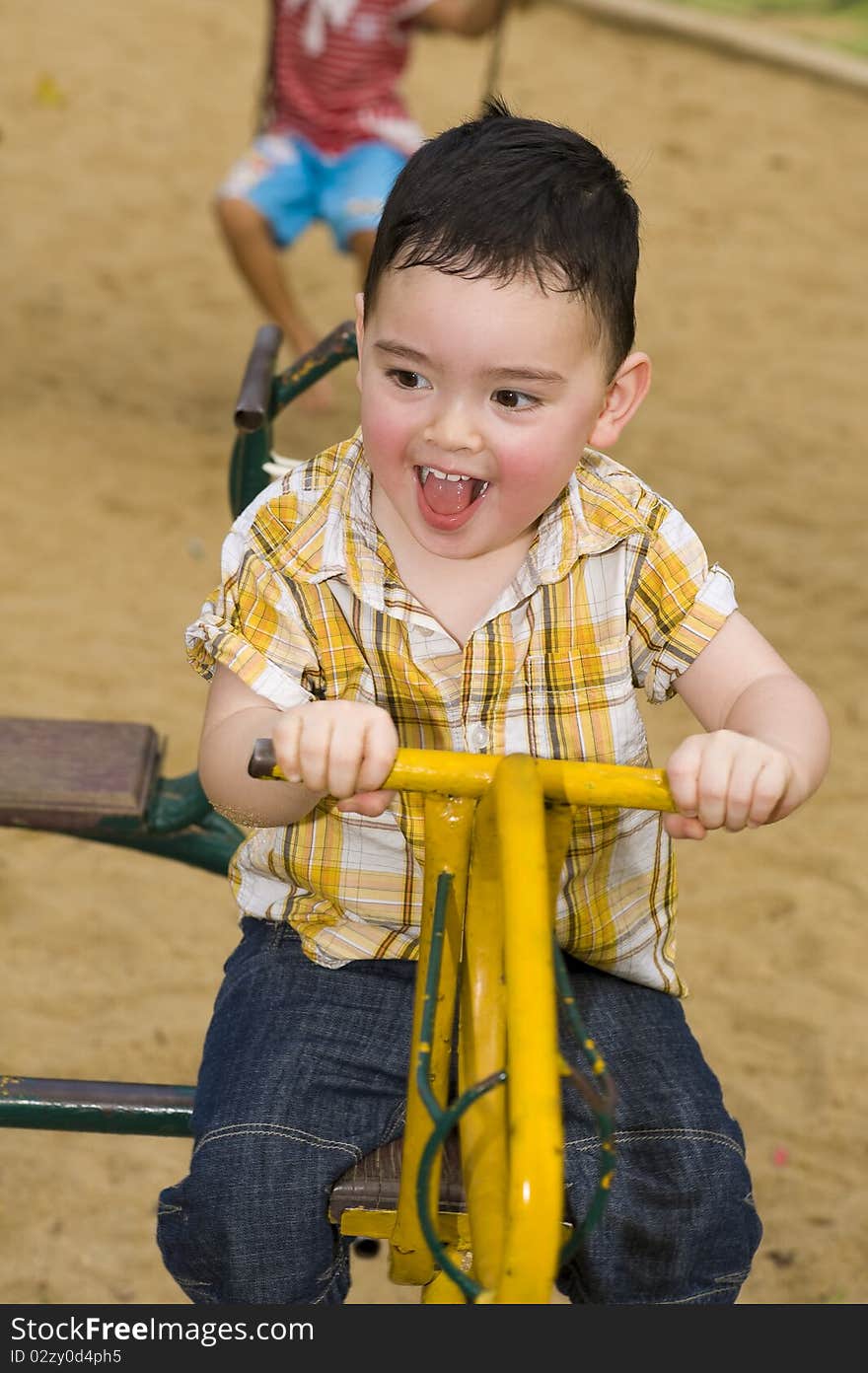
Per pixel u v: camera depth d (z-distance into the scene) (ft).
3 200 50.24
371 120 38.14
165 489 36.42
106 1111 13.92
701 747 9.95
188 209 51.13
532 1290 8.08
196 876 26.00
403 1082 12.42
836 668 31.73
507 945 8.65
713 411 41.83
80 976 23.67
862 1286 19.65
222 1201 11.69
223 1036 12.75
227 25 67.10
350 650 12.53
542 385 10.94
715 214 53.57
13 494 35.53
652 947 13.38
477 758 9.82
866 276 50.26
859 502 38.09
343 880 12.88
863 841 27.43
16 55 61.31
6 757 18.92
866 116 63.05
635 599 12.66
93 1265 19.51
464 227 10.80
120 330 43.50
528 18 69.67
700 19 67.82
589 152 11.58
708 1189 12.18
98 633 31.19
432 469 11.21
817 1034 23.40
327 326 44.80
